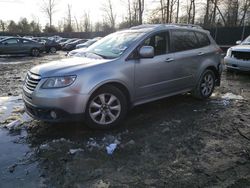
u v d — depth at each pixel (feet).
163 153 12.60
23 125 15.99
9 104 20.83
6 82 30.63
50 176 10.78
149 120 16.89
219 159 12.10
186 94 23.12
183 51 19.13
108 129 15.35
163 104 20.27
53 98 13.57
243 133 14.97
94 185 10.17
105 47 17.37
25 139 14.25
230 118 17.37
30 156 12.39
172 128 15.61
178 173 10.96
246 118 17.38
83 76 14.03
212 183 10.31
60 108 13.69
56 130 15.25
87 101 14.19
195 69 20.07
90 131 15.10
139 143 13.61
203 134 14.83
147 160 11.96
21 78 33.68
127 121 16.70
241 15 108.58
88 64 14.73
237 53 32.37
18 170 11.23
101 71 14.62
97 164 11.59
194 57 19.79
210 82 21.79
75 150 12.74
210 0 107.04
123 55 15.74
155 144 13.51
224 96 22.97
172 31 18.66
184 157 12.26
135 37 16.98
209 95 21.84
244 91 24.80
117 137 14.32
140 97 16.72
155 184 10.23
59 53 86.84
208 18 109.50
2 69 42.91
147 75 16.66
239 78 31.27
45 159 12.05
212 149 13.07
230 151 12.89
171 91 18.66
